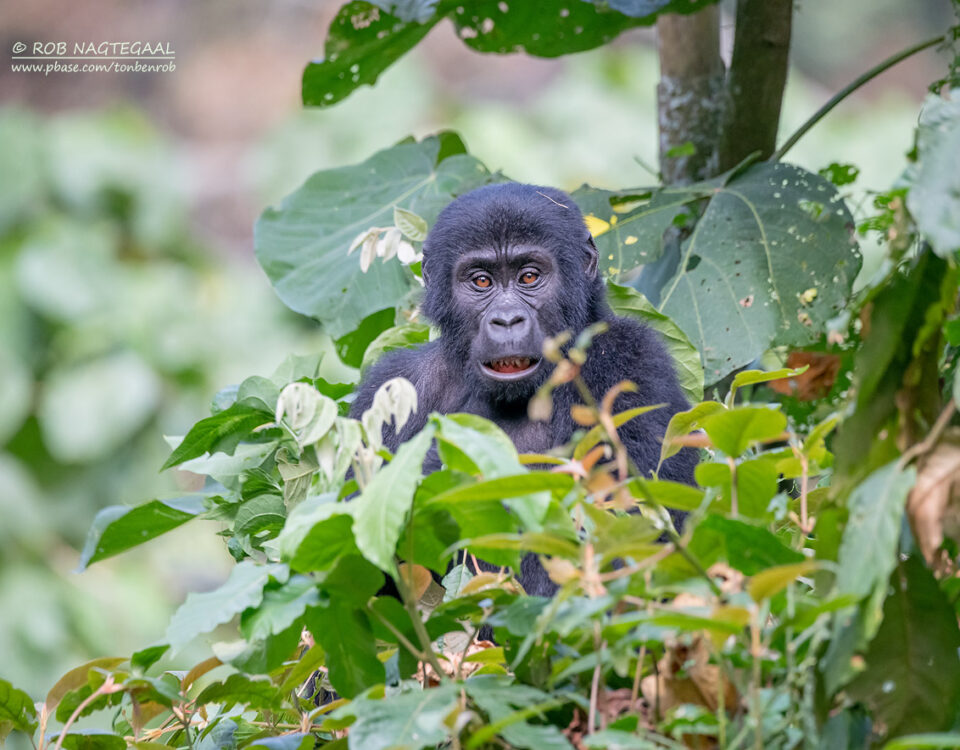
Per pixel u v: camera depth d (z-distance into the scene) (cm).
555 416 959
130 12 3256
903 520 561
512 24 1236
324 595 589
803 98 2584
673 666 551
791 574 477
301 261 1148
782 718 543
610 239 1048
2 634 1861
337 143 2536
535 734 490
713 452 867
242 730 724
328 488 636
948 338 691
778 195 1023
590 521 571
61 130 2327
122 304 2173
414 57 2680
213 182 2939
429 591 667
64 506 2053
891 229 555
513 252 965
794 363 956
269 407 845
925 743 449
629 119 2492
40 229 2238
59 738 582
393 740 498
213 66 3250
